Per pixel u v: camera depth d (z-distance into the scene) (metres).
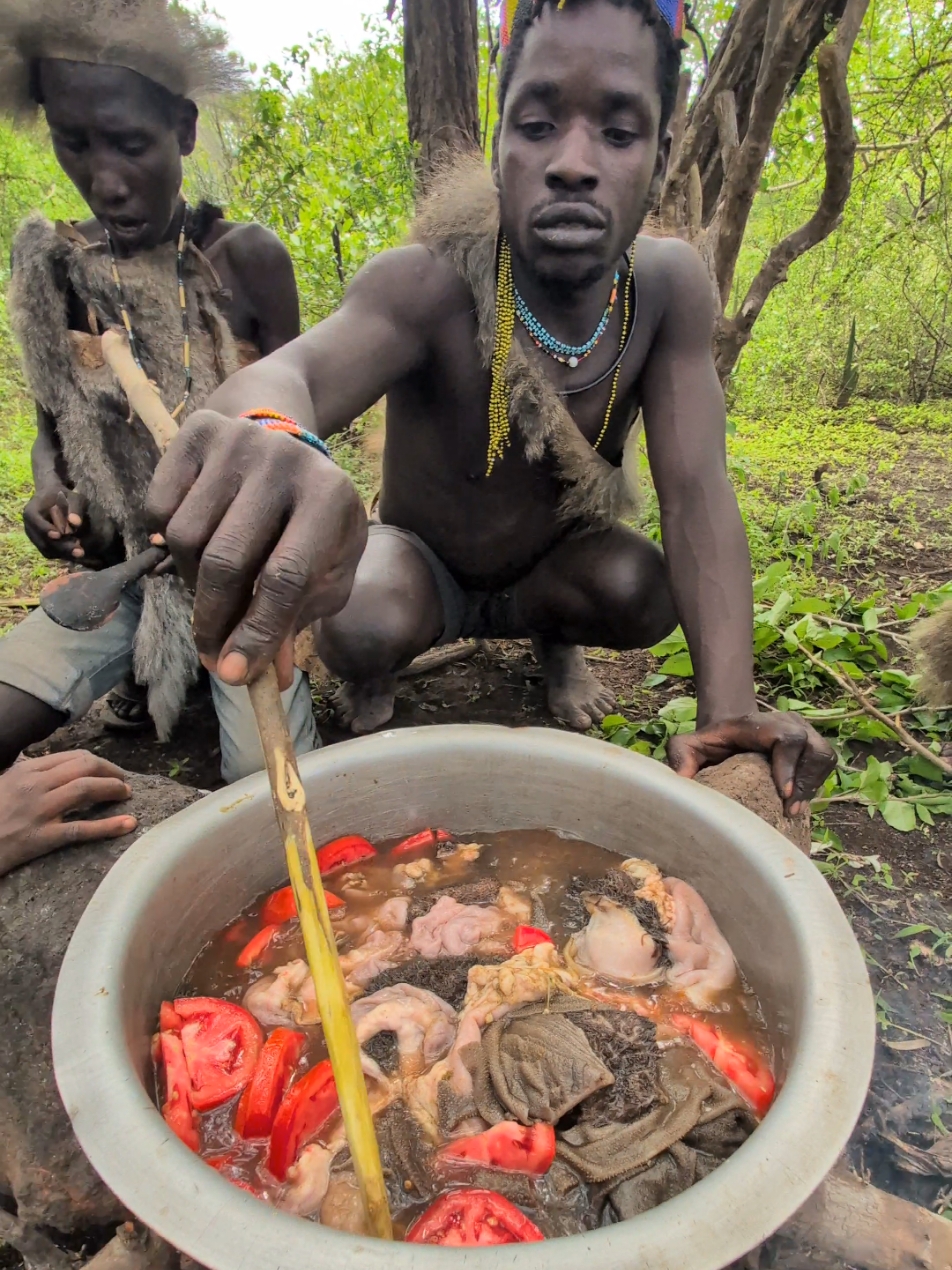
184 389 1.05
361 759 0.71
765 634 1.38
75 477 1.08
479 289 0.85
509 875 0.69
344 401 0.81
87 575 0.78
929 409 3.29
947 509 2.11
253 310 1.21
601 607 1.09
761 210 4.11
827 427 3.04
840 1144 0.41
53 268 1.02
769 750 0.77
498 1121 0.49
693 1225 0.37
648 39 0.72
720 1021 0.56
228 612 0.45
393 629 1.00
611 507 1.00
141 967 0.55
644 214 0.79
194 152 1.15
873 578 1.73
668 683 1.37
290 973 0.59
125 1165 0.40
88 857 0.74
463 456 0.96
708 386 0.94
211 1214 0.37
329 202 2.28
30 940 0.68
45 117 0.99
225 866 0.65
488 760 0.73
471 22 1.55
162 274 1.05
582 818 0.72
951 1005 0.81
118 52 0.89
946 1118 0.70
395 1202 0.46
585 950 0.60
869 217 3.69
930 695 1.24
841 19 1.25
